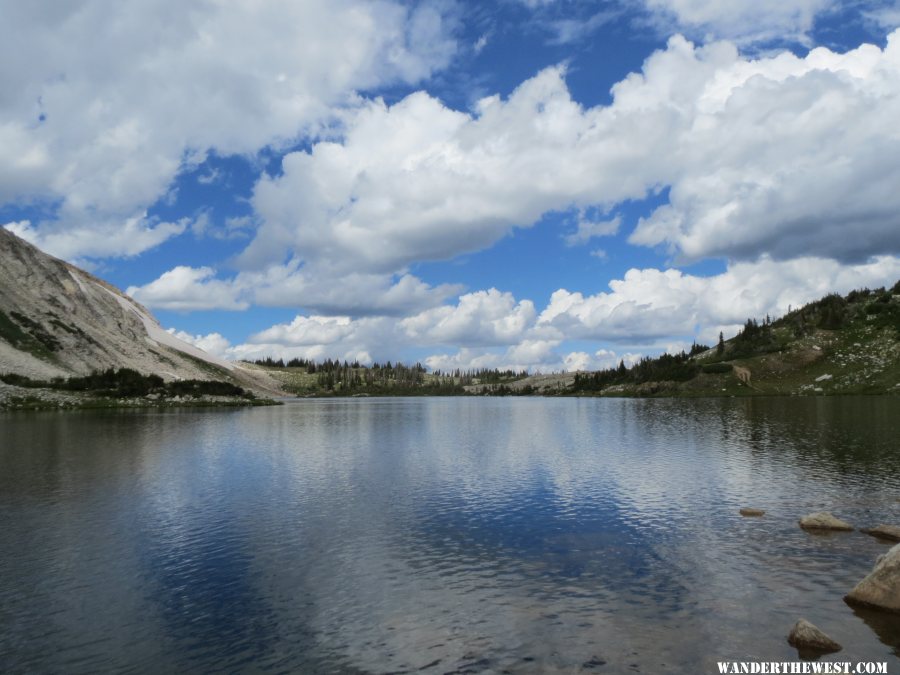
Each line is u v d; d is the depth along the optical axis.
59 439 67.62
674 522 30.30
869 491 37.12
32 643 17.28
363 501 36.03
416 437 78.62
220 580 22.39
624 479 43.03
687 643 16.67
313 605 19.95
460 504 35.06
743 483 40.53
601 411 152.75
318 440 73.56
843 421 89.69
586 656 15.99
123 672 15.57
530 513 32.66
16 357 154.62
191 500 36.28
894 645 16.44
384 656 16.25
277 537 28.08
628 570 22.98
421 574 22.89
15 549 26.23
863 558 24.03
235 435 78.44
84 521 31.09
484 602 19.97
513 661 15.81
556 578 22.20
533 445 67.12
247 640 17.38
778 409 128.88
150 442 66.81
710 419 104.44
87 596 20.88
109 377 157.75
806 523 28.92
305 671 15.50
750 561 23.86
